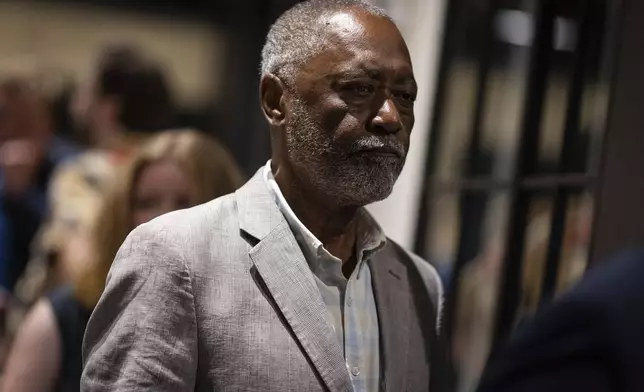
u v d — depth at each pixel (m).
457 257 3.98
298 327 2.10
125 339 2.07
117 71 4.54
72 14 6.27
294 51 2.19
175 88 6.50
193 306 2.09
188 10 6.46
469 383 3.80
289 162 2.22
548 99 3.35
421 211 4.19
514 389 1.41
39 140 5.29
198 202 3.26
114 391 2.03
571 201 3.07
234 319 2.09
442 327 2.49
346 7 2.20
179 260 2.11
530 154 3.39
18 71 6.12
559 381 1.38
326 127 2.12
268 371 2.05
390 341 2.29
